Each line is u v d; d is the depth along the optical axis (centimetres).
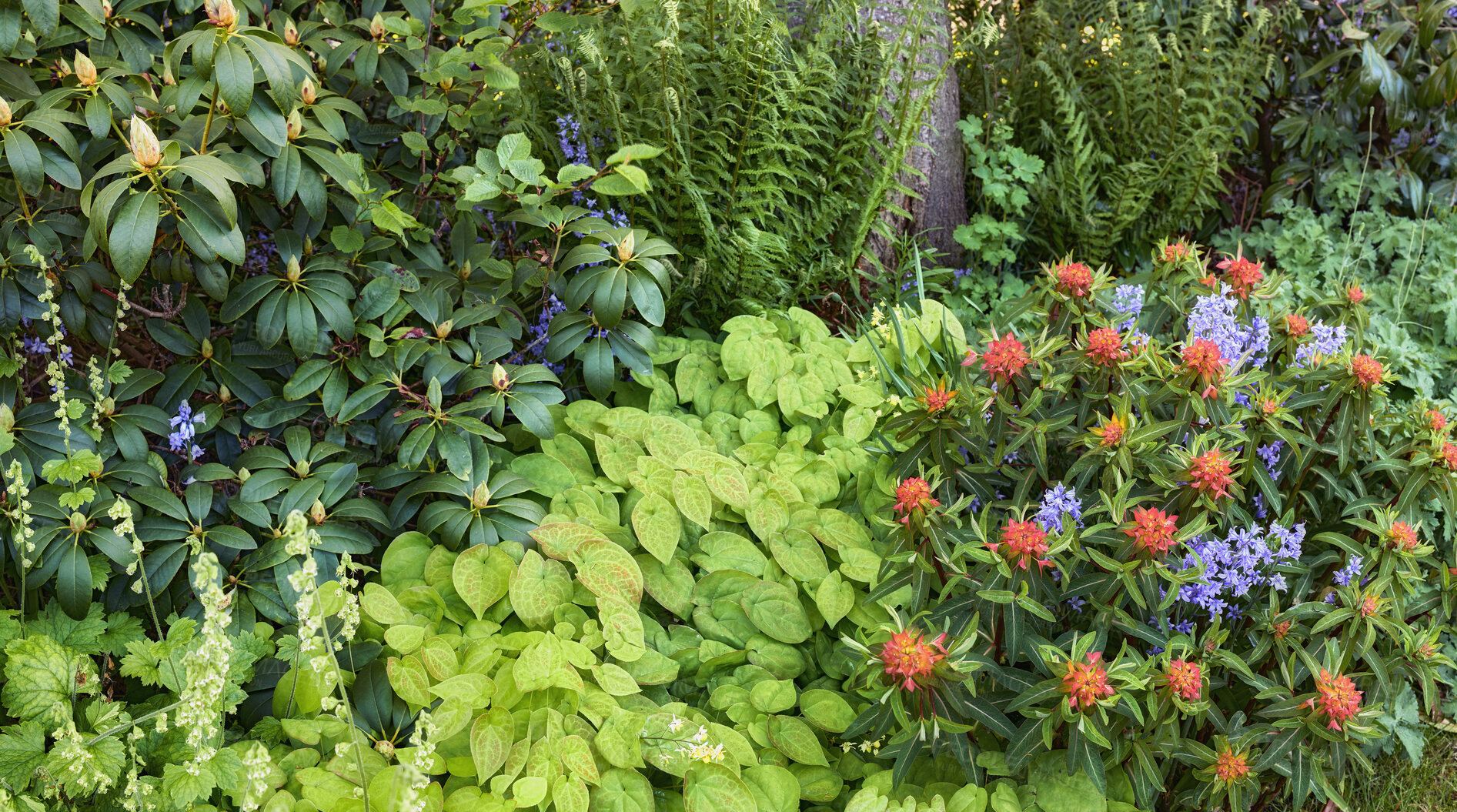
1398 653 219
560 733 204
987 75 434
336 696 211
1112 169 414
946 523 218
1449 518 229
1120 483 215
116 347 259
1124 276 418
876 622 246
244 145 236
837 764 225
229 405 255
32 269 220
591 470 276
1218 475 203
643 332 275
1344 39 443
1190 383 221
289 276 236
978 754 212
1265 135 466
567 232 273
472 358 261
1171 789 230
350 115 271
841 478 289
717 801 200
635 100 313
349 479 236
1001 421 238
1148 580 201
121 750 187
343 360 249
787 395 300
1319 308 277
